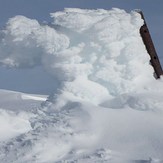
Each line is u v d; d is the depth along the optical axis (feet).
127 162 49.80
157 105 62.75
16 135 62.34
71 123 59.00
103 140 56.03
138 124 58.49
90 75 68.69
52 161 52.60
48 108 67.21
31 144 55.21
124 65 67.36
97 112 61.21
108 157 51.13
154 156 51.11
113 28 66.95
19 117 66.85
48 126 59.31
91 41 67.46
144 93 66.49
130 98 64.85
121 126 58.29
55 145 55.16
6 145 57.26
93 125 58.54
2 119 64.90
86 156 52.11
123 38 67.72
